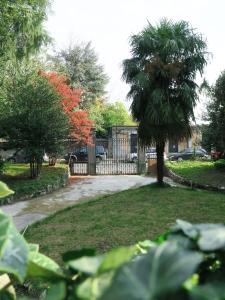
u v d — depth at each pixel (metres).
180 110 11.16
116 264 0.90
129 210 8.30
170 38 11.22
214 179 13.66
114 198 10.03
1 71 14.21
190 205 8.66
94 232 6.46
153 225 6.85
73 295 0.95
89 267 0.96
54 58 30.44
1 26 13.22
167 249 0.90
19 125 12.47
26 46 15.20
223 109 15.48
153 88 11.20
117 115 37.94
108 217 7.63
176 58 11.34
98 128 29.08
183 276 0.80
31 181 12.80
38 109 12.61
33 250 1.43
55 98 13.41
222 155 18.33
